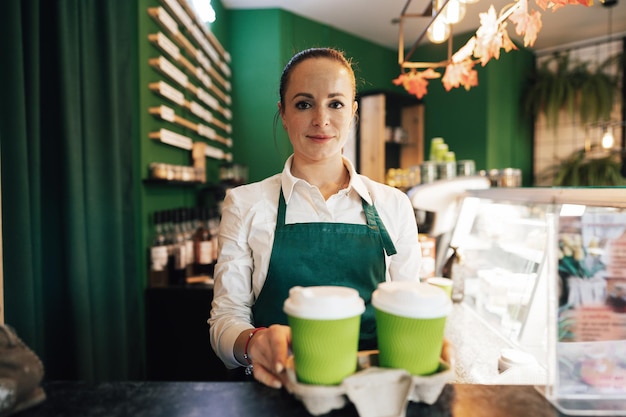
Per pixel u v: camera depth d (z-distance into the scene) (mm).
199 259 2375
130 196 1778
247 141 3803
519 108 4609
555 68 4625
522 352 1120
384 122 4188
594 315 559
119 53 1716
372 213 979
